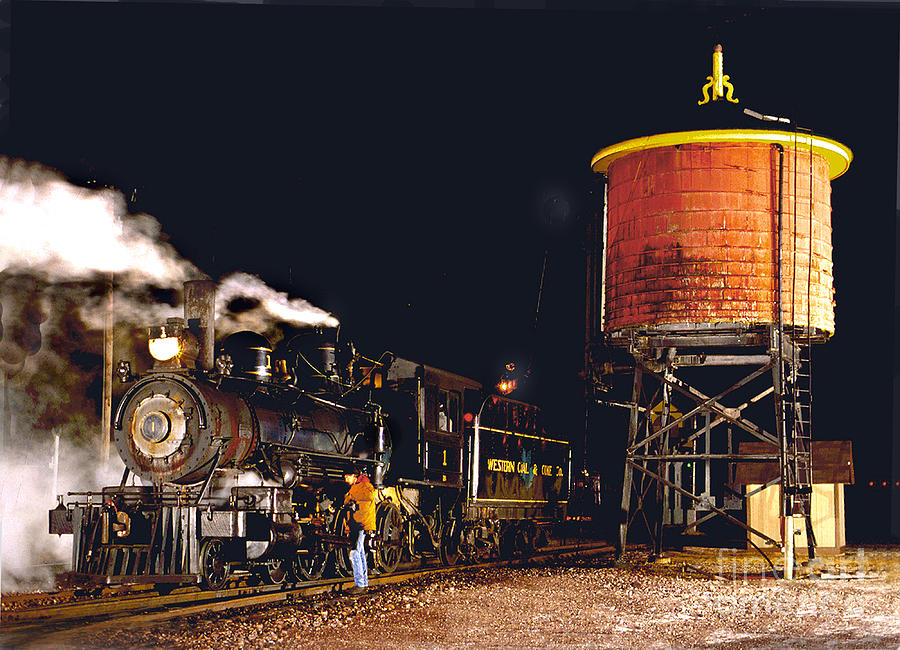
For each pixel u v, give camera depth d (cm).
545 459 2464
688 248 1697
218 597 1335
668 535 2914
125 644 925
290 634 992
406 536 1816
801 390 1812
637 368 1909
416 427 1862
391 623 1078
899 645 953
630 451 1912
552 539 2889
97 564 1353
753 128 1711
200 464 1397
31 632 1006
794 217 1700
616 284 1794
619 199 1805
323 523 1596
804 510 1883
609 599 1323
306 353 1805
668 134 1712
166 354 1442
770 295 1683
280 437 1545
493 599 1301
